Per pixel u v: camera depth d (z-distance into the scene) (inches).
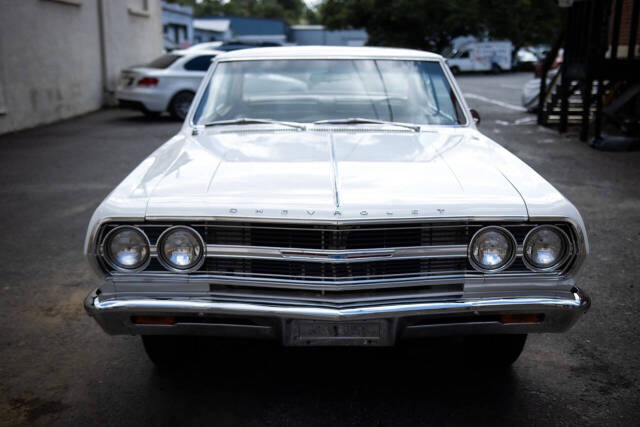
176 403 105.9
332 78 149.3
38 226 214.8
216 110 146.5
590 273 165.3
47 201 249.0
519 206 92.7
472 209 91.7
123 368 118.4
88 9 564.1
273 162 111.0
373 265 91.5
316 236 90.3
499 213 91.5
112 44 609.9
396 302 91.7
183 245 92.0
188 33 1475.1
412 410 103.4
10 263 177.9
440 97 148.9
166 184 100.3
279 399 106.9
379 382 112.4
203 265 93.0
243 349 124.9
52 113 498.6
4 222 219.8
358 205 90.7
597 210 226.7
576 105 455.2
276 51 156.5
